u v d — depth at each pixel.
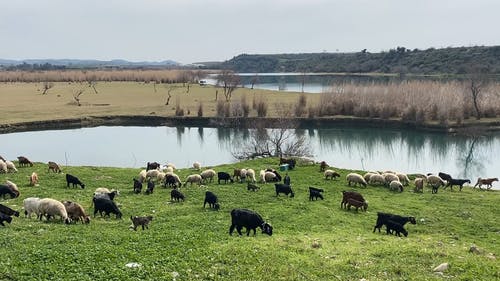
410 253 18.41
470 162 68.25
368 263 16.86
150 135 88.31
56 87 174.25
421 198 33.22
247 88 168.88
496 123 93.06
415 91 104.19
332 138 86.38
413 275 15.58
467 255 18.70
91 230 20.41
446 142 82.31
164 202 28.66
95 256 15.66
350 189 35.38
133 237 18.89
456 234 24.36
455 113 94.88
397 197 33.41
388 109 98.06
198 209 26.84
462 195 35.16
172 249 17.14
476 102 100.19
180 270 14.85
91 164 63.19
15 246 16.41
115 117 102.25
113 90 162.50
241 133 90.00
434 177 38.31
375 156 72.50
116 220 23.61
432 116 95.25
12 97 136.50
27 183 32.34
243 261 16.05
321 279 14.94
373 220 26.72
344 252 18.41
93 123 98.44
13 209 24.16
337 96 105.06
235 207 27.80
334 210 28.44
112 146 77.19
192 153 72.38
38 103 121.81
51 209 22.09
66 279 13.48
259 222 21.17
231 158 68.50
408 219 24.94
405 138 85.94
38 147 75.31
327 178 39.28
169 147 77.25
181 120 99.12
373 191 35.16
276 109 105.25
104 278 13.78
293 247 18.56
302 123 97.50
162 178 35.28
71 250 16.16
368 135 89.38
